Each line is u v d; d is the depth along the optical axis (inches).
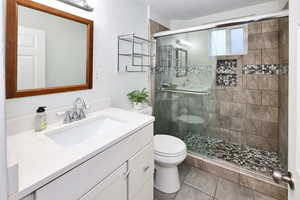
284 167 69.7
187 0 79.4
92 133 49.9
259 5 82.9
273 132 84.0
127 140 39.0
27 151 29.3
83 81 54.2
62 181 24.6
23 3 37.6
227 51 82.8
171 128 96.5
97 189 31.1
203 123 88.0
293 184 23.3
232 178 69.6
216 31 81.0
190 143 88.9
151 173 51.3
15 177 18.1
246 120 90.7
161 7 86.9
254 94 86.8
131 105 77.7
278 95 80.5
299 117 22.0
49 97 45.0
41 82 42.5
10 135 36.7
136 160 43.0
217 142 96.3
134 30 77.6
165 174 64.2
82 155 27.9
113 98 67.7
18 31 37.3
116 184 36.3
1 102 13.9
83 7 48.6
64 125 43.9
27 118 39.6
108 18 62.6
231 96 93.1
